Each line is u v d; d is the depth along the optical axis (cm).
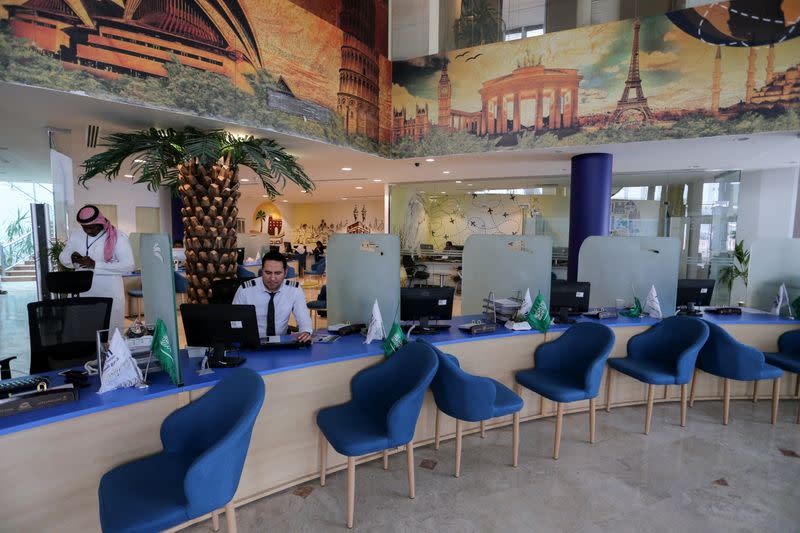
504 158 641
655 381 321
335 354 270
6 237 1120
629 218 841
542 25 568
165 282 210
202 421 203
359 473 272
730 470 280
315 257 1357
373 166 718
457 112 599
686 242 825
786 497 252
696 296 427
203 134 409
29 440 174
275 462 248
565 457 295
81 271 376
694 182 816
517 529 223
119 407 196
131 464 193
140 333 238
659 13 510
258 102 436
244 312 237
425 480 266
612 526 226
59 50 320
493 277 425
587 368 294
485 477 270
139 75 357
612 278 445
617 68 526
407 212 967
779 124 465
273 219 1588
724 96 485
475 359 324
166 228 1163
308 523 225
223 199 408
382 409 260
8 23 302
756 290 457
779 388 377
